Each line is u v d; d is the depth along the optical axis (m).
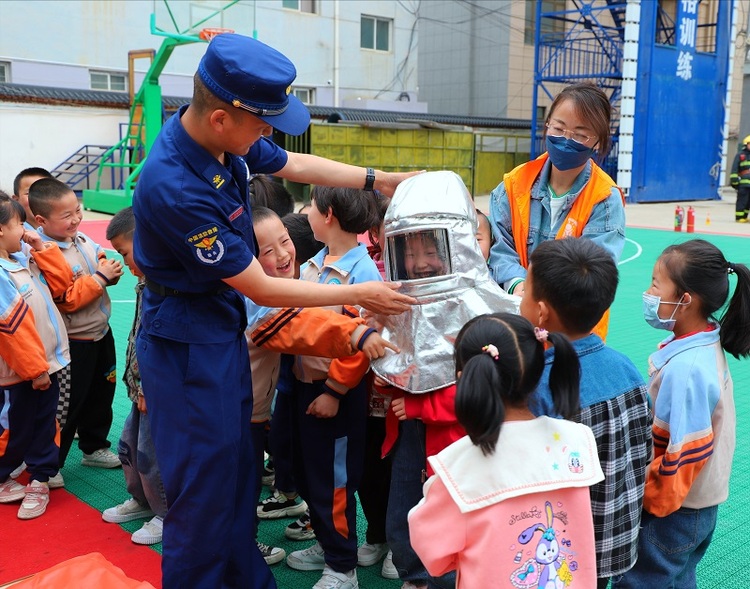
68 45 19.11
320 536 2.74
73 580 2.36
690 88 20.70
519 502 1.68
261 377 2.75
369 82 24.42
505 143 24.81
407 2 24.83
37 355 3.12
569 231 2.74
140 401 2.96
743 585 2.79
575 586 1.73
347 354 2.36
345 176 2.67
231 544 2.31
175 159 2.05
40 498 3.31
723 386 2.21
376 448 2.88
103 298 3.70
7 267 3.17
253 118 2.00
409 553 2.44
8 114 16.94
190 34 15.98
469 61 27.41
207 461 2.18
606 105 2.61
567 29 26.30
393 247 2.28
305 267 2.87
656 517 2.23
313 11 22.88
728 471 2.28
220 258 2.06
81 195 18.23
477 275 2.22
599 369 1.94
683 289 2.20
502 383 1.68
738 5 24.20
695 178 21.62
